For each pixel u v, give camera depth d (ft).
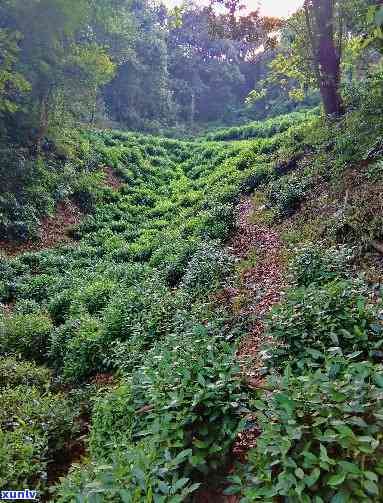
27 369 24.32
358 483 8.04
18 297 39.60
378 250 20.40
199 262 29.45
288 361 12.73
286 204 33.19
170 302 24.89
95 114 115.03
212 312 22.66
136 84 147.74
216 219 38.24
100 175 74.54
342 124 39.47
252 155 59.77
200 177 74.13
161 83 157.28
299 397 9.52
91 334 25.23
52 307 34.45
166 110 164.55
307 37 45.19
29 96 63.98
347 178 29.55
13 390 20.85
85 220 61.46
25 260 48.19
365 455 8.29
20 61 61.72
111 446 13.46
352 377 9.64
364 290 15.14
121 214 64.75
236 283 25.76
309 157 40.16
